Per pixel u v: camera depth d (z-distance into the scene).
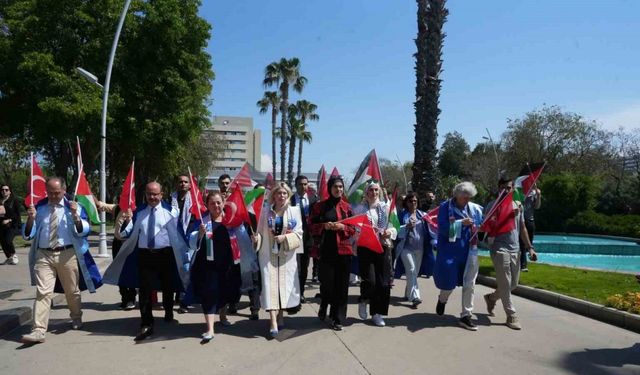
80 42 18.88
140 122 19.89
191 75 21.44
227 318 6.98
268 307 5.95
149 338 5.90
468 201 6.83
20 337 5.99
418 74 14.84
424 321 6.84
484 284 10.16
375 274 6.59
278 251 6.04
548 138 40.50
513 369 4.92
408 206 8.16
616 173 40.38
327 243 6.34
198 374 4.72
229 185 8.27
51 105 17.00
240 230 6.69
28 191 6.02
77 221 6.09
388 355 5.32
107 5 19.03
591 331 6.38
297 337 5.98
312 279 10.39
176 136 20.91
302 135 54.88
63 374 4.71
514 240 6.58
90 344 5.66
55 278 6.04
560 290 8.45
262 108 50.84
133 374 4.71
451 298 8.59
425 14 14.38
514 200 6.73
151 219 6.18
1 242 11.94
